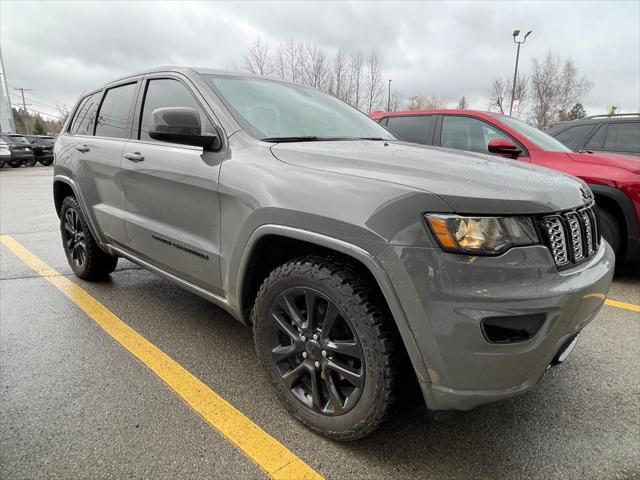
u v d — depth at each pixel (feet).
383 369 5.65
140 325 10.42
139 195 9.66
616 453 6.42
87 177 11.63
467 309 5.03
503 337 5.15
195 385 7.96
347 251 5.61
